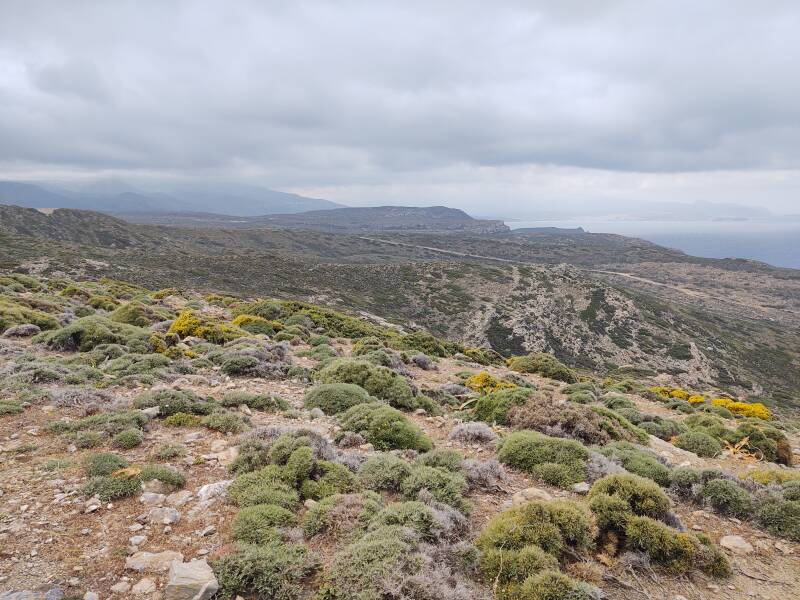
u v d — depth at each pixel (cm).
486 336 8356
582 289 10775
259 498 607
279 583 462
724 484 742
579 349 8331
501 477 774
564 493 739
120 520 562
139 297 3338
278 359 1627
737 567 582
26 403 920
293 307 3177
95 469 663
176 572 451
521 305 9744
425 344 2616
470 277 11106
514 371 2389
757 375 8406
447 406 1393
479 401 1234
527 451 841
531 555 519
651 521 589
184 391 1032
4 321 1769
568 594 471
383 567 467
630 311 9950
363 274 10831
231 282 8406
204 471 713
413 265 11925
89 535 528
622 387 2234
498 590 493
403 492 684
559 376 2331
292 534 538
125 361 1340
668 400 1984
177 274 8131
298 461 685
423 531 555
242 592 455
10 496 592
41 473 657
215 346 1778
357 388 1198
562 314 9562
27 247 7838
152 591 446
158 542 523
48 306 2256
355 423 953
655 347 8681
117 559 490
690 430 1324
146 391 1060
